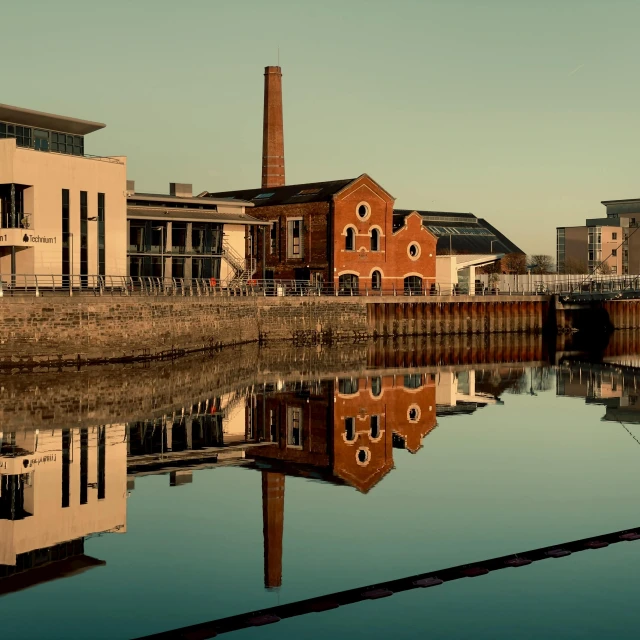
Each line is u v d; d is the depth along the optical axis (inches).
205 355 2662.4
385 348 3277.6
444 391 2150.6
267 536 971.9
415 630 743.7
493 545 946.1
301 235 3814.0
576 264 5999.0
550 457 1371.8
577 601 796.6
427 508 1081.4
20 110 2610.7
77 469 1234.6
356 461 1339.8
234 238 3486.7
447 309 3782.0
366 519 1036.5
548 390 2198.6
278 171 4468.5
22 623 753.6
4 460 1269.7
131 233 3127.5
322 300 3378.4
